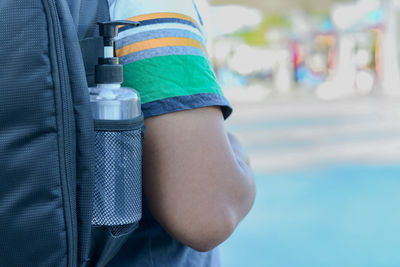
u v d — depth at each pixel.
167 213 0.85
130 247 0.93
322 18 29.17
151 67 0.85
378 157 8.79
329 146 10.02
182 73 0.86
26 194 0.73
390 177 7.23
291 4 29.34
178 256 0.97
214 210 0.84
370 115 15.30
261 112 16.81
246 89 26.64
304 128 12.73
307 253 4.34
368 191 6.46
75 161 0.77
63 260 0.75
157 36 0.86
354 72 26.88
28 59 0.72
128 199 0.81
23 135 0.73
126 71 0.87
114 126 0.79
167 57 0.86
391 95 23.23
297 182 7.00
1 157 0.73
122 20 0.81
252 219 5.21
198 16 0.96
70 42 0.76
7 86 0.72
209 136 0.85
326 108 17.95
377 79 26.16
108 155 0.79
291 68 28.06
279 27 29.06
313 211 5.53
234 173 0.86
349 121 13.95
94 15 0.87
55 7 0.74
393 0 25.33
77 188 0.78
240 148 1.06
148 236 0.94
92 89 0.81
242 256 4.25
